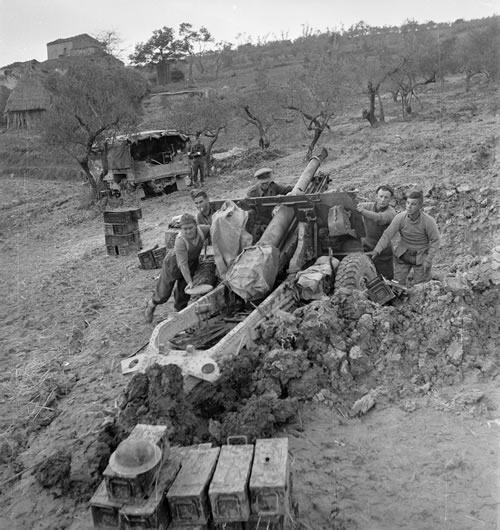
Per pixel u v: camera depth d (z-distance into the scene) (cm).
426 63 3312
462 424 456
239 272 604
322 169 1812
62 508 424
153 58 4641
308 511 385
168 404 445
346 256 705
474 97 3438
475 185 1134
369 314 568
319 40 5697
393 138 2291
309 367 520
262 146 2712
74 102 2038
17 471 494
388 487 401
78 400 614
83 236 1606
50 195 2539
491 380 509
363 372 527
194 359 498
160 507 323
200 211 762
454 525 361
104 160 2097
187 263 682
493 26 3594
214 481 327
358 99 3875
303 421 482
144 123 3312
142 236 1412
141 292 976
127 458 321
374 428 468
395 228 691
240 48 6019
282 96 2608
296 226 722
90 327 839
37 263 1332
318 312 559
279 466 334
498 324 580
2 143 3512
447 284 591
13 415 606
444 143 1856
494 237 917
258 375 512
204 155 2131
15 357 764
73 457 473
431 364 530
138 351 644
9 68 4169
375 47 3844
